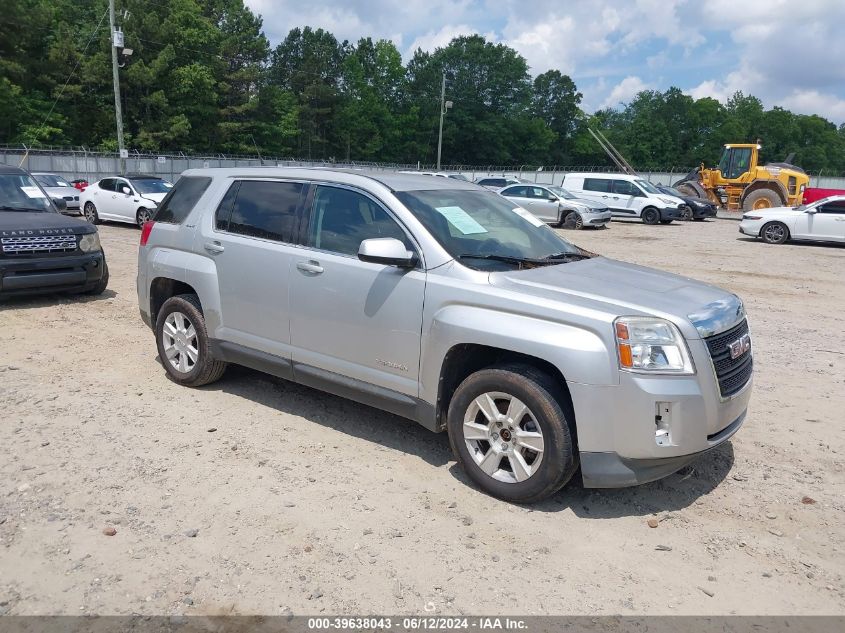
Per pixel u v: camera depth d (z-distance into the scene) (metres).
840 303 11.02
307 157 77.56
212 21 67.12
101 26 55.00
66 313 8.83
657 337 3.78
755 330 8.99
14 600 3.14
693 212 29.67
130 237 17.83
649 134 107.81
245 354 5.41
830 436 5.34
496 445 4.15
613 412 3.75
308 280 4.92
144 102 55.47
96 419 5.24
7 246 8.59
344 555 3.55
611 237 21.73
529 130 98.00
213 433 5.05
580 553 3.64
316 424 5.30
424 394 4.42
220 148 63.47
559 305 3.92
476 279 4.24
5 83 46.38
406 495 4.20
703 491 4.39
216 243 5.56
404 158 89.00
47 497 4.04
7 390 5.81
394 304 4.48
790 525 4.00
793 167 32.88
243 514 3.92
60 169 39.94
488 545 3.68
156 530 3.73
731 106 123.00
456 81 92.94
